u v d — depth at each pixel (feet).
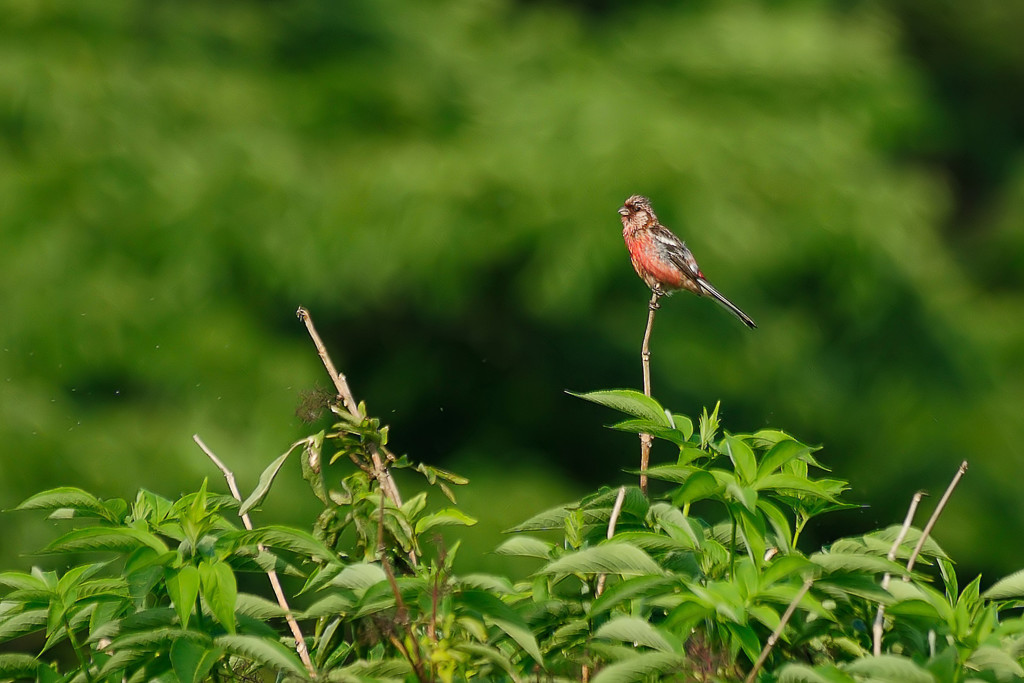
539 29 60.80
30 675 13.25
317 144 53.16
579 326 52.47
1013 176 87.97
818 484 13.79
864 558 11.71
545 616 13.66
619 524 13.93
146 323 45.70
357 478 13.43
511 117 55.26
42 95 48.65
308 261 48.42
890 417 56.39
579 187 50.37
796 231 52.75
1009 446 58.18
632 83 57.62
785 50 60.29
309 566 15.02
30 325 44.45
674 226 50.31
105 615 12.98
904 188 61.41
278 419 45.50
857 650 12.53
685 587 12.05
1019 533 57.11
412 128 55.01
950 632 12.44
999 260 77.92
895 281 55.16
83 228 46.75
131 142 49.34
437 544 12.36
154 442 44.04
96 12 52.16
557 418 54.39
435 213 49.14
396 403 53.57
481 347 53.62
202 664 11.42
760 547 12.24
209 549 11.98
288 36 57.72
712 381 52.21
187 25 54.70
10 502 40.75
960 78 96.12
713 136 54.08
